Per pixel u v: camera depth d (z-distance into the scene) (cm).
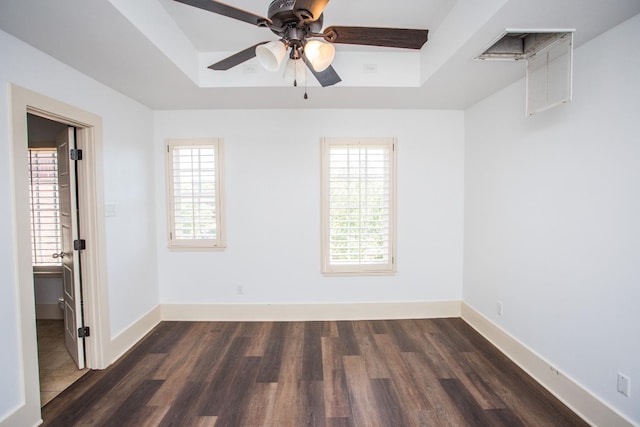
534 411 186
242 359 245
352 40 178
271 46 143
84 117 218
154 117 313
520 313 235
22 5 138
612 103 162
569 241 190
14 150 165
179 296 322
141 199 289
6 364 162
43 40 171
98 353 233
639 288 151
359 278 322
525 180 229
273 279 321
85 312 232
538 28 163
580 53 180
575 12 149
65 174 236
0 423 158
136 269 281
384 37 178
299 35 145
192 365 237
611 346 164
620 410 160
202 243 317
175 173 314
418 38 184
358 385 211
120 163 259
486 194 280
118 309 255
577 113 183
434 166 321
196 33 222
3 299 160
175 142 312
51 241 320
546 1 140
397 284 324
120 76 225
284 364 238
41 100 183
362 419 180
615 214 161
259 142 314
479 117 291
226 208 317
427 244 324
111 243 247
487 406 190
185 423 178
